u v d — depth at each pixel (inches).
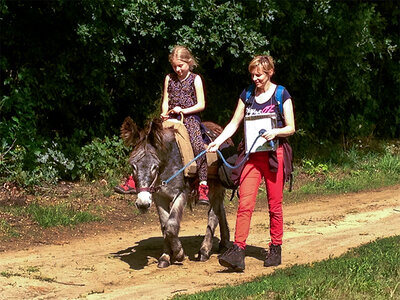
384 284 241.4
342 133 709.9
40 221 389.4
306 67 649.0
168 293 255.4
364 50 670.5
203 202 293.6
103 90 519.2
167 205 301.9
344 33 647.8
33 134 488.7
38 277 278.7
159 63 556.1
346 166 638.5
